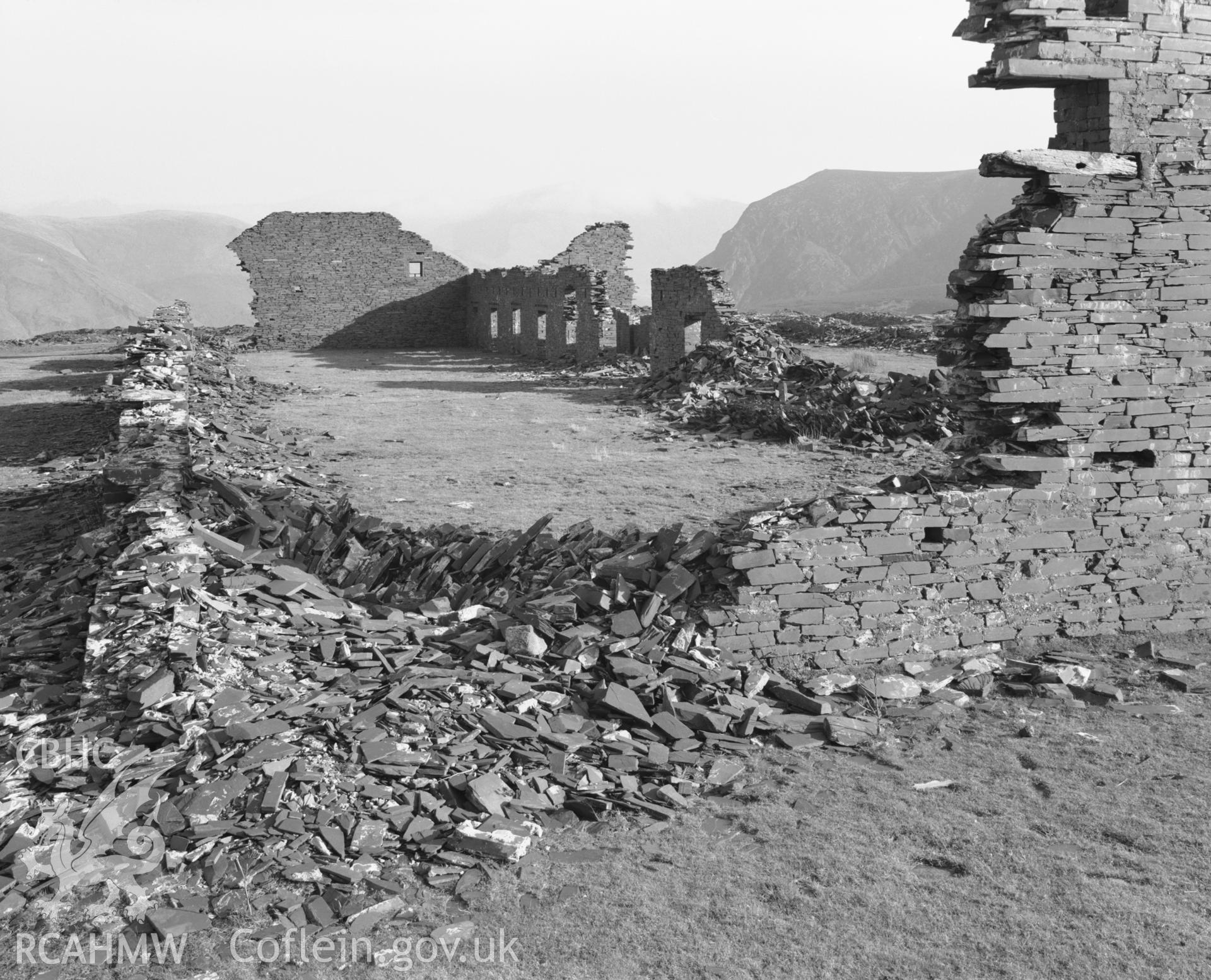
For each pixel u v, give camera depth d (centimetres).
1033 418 1033
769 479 1894
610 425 2652
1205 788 746
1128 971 545
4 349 5141
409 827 643
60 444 2281
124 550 1026
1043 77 983
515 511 1630
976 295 1033
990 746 824
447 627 957
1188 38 1008
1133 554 1059
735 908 596
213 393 2683
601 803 706
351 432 2545
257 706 725
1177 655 1003
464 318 5831
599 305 4094
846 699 914
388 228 5641
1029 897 612
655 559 1004
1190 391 1055
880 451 2148
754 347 3045
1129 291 1023
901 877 632
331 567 1147
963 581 1009
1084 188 994
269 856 598
